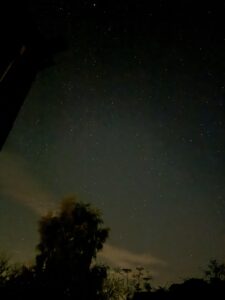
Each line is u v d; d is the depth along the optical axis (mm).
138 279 22547
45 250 21641
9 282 16109
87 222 23219
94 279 20453
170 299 14141
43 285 17016
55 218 23281
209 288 13805
